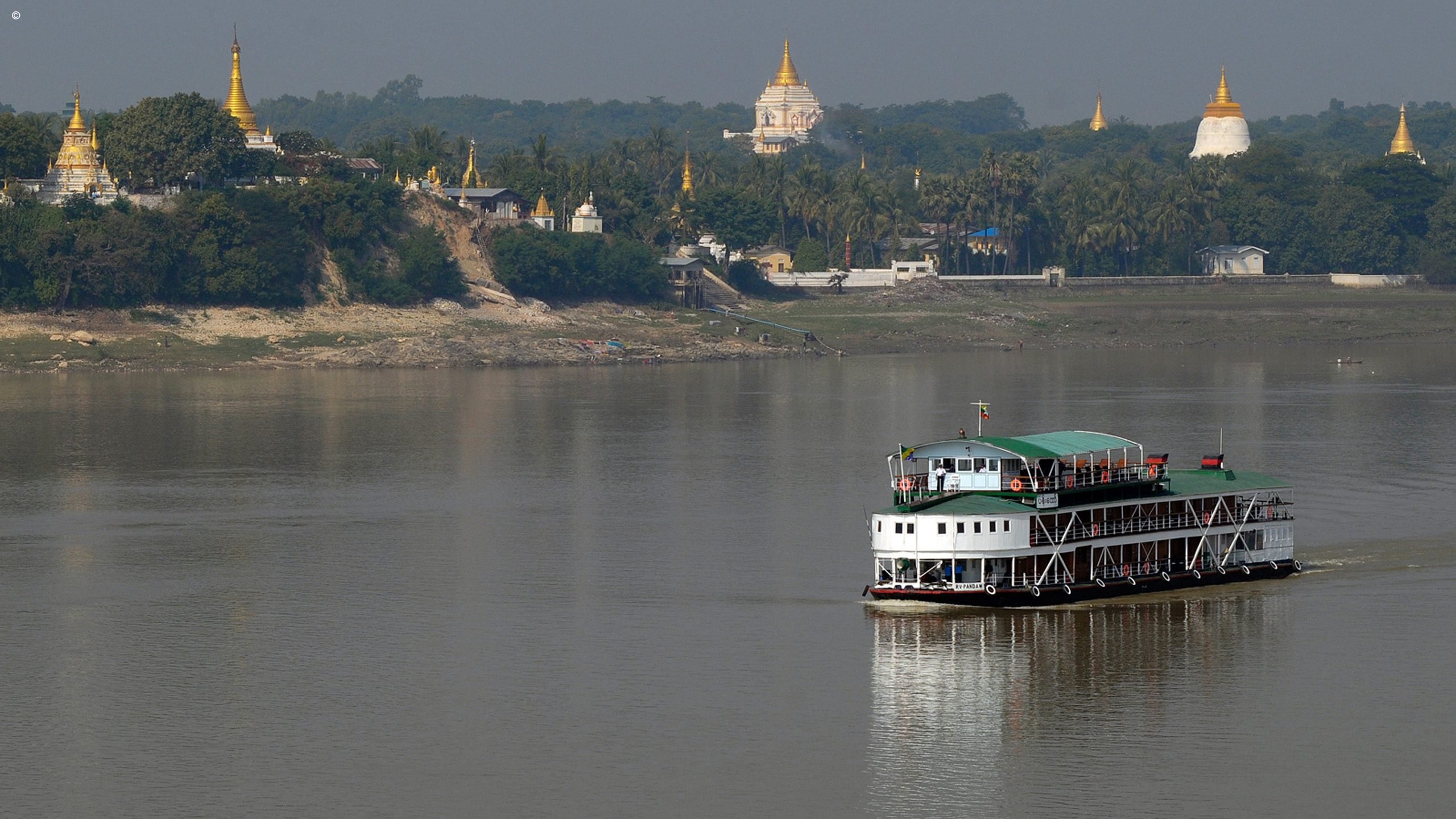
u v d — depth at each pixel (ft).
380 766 526.57
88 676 611.06
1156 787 507.30
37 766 526.98
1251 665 606.55
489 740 546.26
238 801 500.74
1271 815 488.85
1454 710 564.30
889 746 538.88
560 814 491.72
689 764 526.98
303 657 631.97
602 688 592.60
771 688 590.14
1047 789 506.89
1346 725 552.00
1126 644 628.69
